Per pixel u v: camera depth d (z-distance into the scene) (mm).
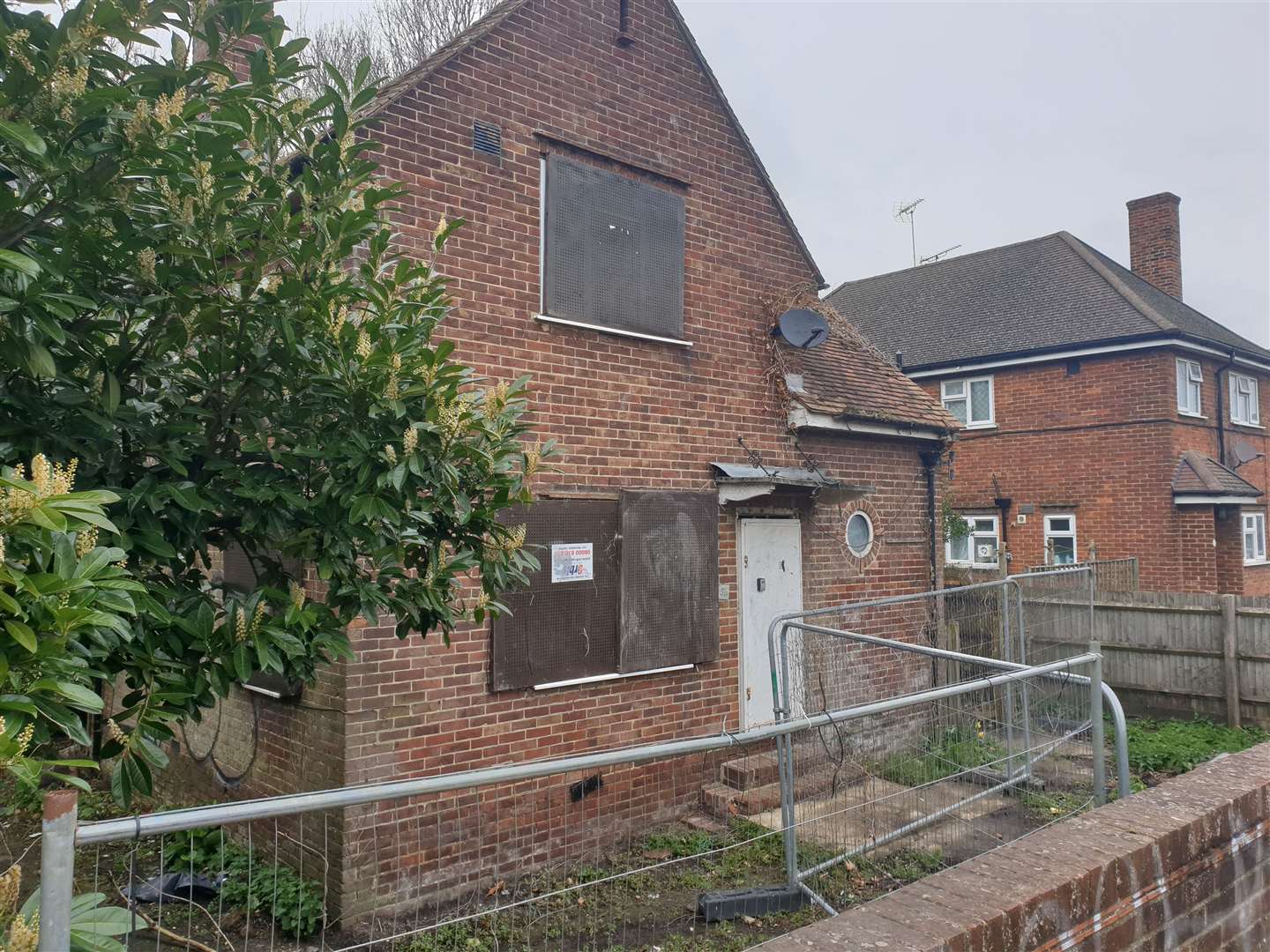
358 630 5770
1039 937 2828
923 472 10273
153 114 2830
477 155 6762
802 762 5449
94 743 2854
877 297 23328
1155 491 16141
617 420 7496
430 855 6004
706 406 8219
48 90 2549
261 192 3355
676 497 7762
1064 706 6258
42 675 2131
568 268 7242
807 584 8930
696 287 8281
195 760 7402
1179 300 20734
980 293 20688
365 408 3395
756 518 8492
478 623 3957
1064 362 17406
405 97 6359
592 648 7062
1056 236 20859
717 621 8000
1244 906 3770
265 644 3002
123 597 2330
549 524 6867
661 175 8031
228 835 6660
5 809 2602
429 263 6379
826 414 8930
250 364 3391
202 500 3066
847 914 2723
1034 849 3227
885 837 5301
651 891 5699
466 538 3828
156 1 2854
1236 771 4188
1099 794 5098
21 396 2857
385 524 3518
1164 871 3336
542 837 6578
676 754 3314
